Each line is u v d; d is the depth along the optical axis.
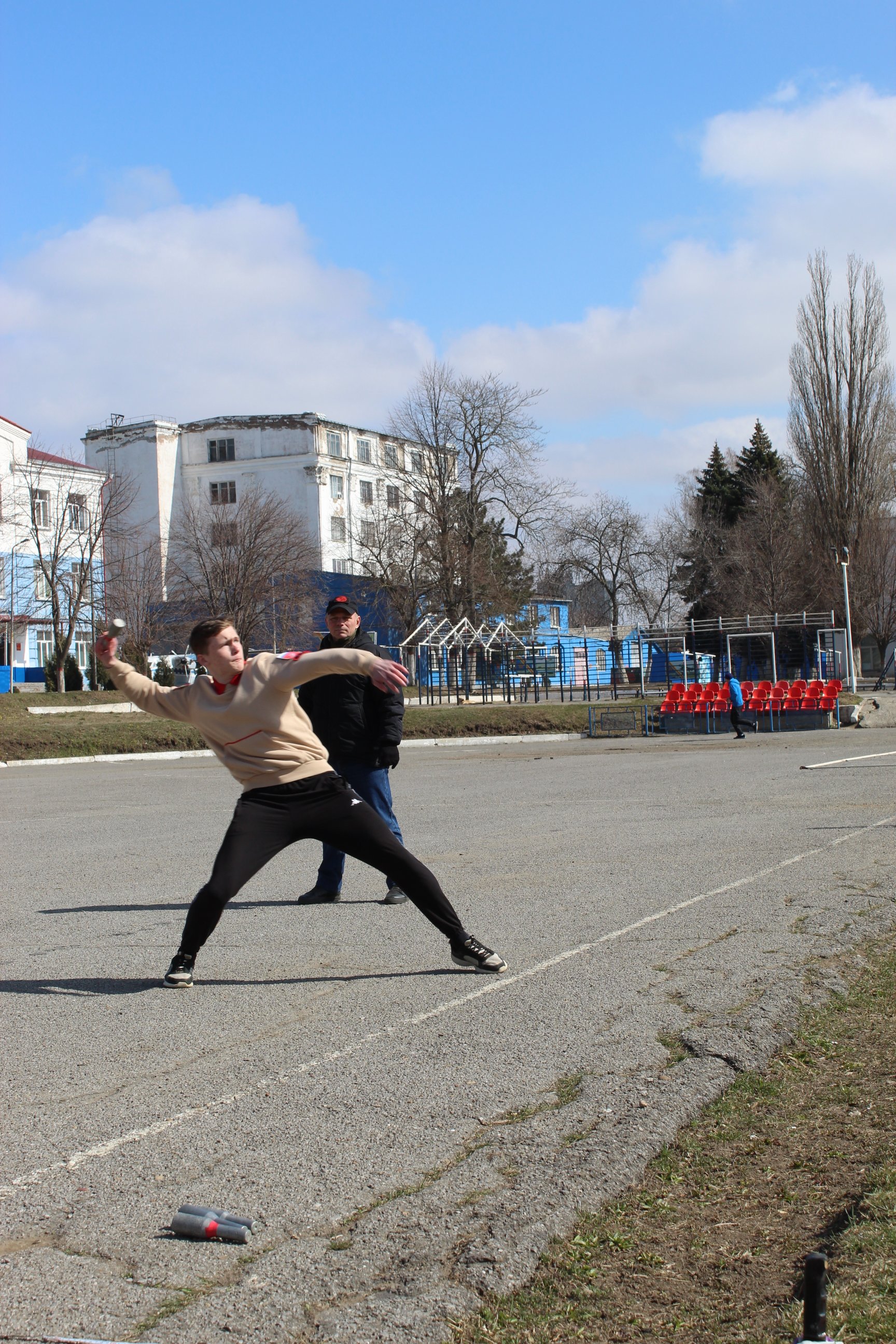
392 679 5.51
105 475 55.72
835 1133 3.87
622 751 26.61
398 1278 2.96
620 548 79.56
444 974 6.08
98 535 49.41
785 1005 5.25
